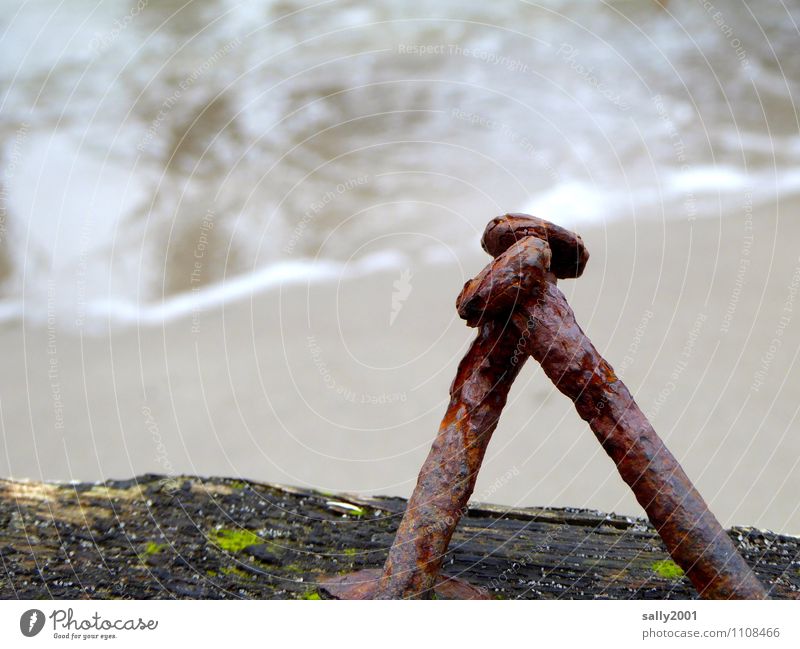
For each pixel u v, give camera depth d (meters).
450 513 1.33
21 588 1.55
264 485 1.96
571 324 1.33
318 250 5.75
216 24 7.57
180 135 6.72
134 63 7.37
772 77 7.21
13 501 1.87
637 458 1.27
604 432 1.30
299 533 1.75
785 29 7.48
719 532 1.25
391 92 6.84
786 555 1.64
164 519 1.80
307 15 7.67
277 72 7.13
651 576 1.57
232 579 1.58
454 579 1.52
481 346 1.38
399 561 1.33
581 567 1.60
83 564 1.63
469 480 1.34
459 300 1.40
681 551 1.25
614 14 7.81
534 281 1.32
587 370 1.30
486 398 1.36
